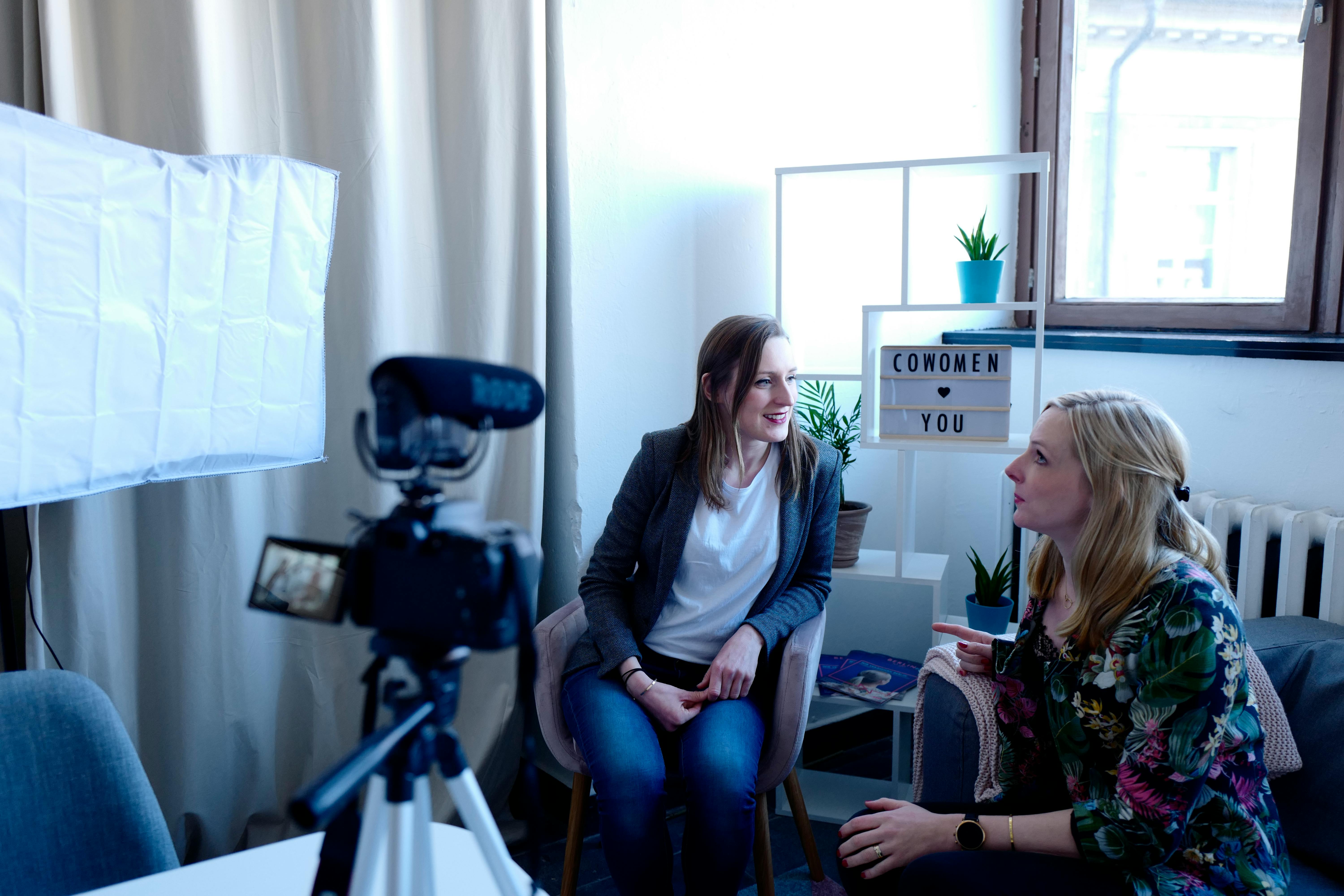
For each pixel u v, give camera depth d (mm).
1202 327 2525
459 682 651
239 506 1881
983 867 1255
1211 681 1175
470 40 2014
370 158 1903
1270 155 2352
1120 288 2773
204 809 1911
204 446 1568
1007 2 2893
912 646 2914
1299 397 2072
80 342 1337
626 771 1579
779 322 2150
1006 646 1549
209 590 1868
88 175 1323
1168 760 1188
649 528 1890
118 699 1800
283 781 2057
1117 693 1266
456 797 673
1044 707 1475
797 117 2623
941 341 2939
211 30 1735
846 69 2682
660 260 2451
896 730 2252
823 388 2697
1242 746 1252
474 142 2045
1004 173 2283
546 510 2324
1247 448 2189
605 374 2395
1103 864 1239
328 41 1874
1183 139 2547
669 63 2393
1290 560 1908
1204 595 1209
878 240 2807
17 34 1696
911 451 2242
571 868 1826
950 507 2988
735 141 2531
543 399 697
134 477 1461
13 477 1270
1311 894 1349
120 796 1125
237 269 1574
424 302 2070
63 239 1297
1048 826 1285
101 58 1710
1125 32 2650
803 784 2430
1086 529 1314
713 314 2582
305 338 1722
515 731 2268
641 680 1750
